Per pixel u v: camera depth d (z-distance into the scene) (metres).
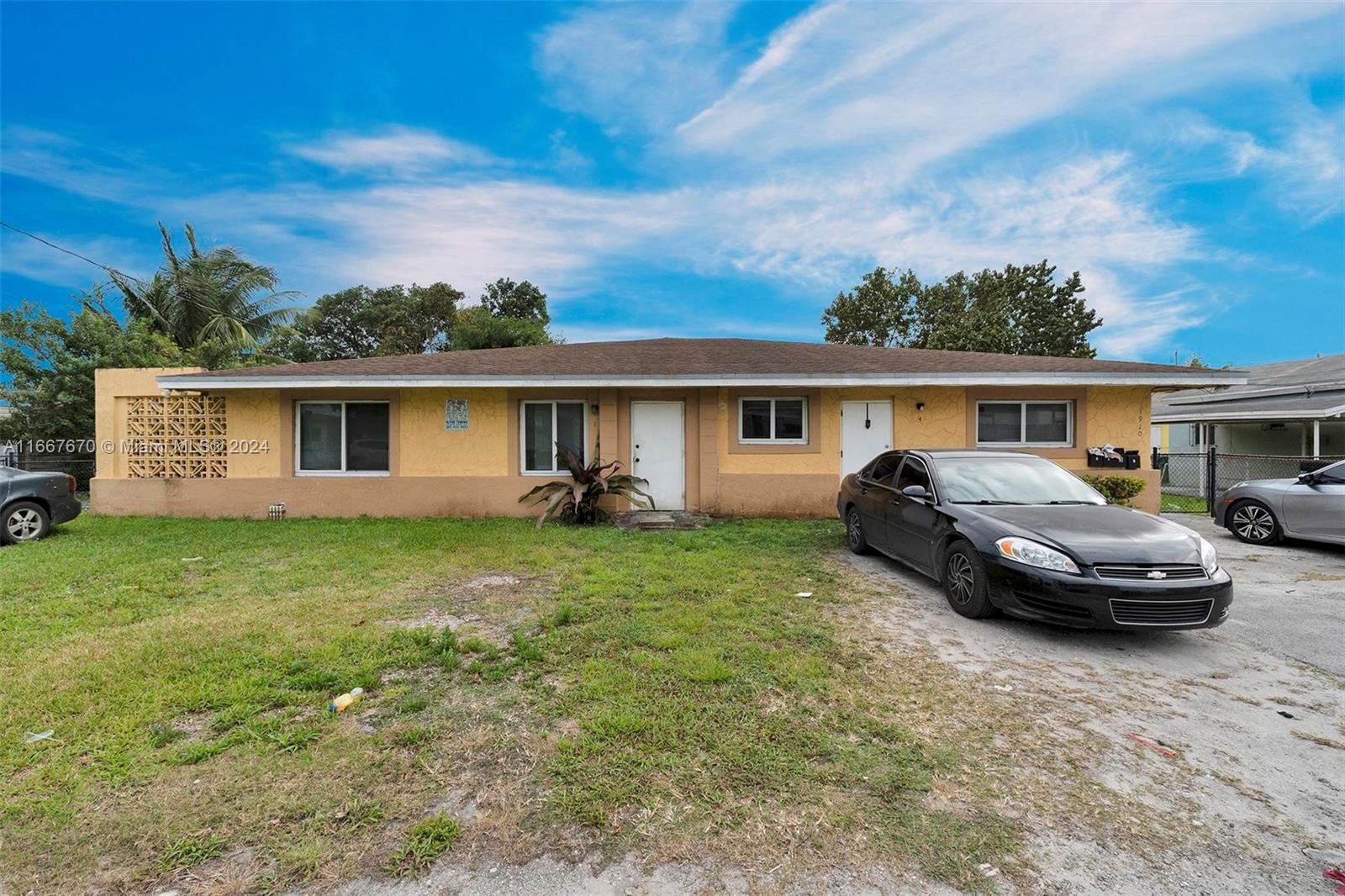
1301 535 7.54
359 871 1.97
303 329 22.39
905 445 10.49
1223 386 9.88
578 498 9.20
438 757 2.67
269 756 2.66
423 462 10.44
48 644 4.01
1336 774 2.61
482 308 32.91
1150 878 1.97
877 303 30.59
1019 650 4.11
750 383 9.83
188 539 8.08
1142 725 3.05
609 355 11.53
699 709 3.13
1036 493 5.60
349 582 5.77
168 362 15.49
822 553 7.30
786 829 2.21
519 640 4.06
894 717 3.10
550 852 2.07
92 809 2.29
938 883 1.94
